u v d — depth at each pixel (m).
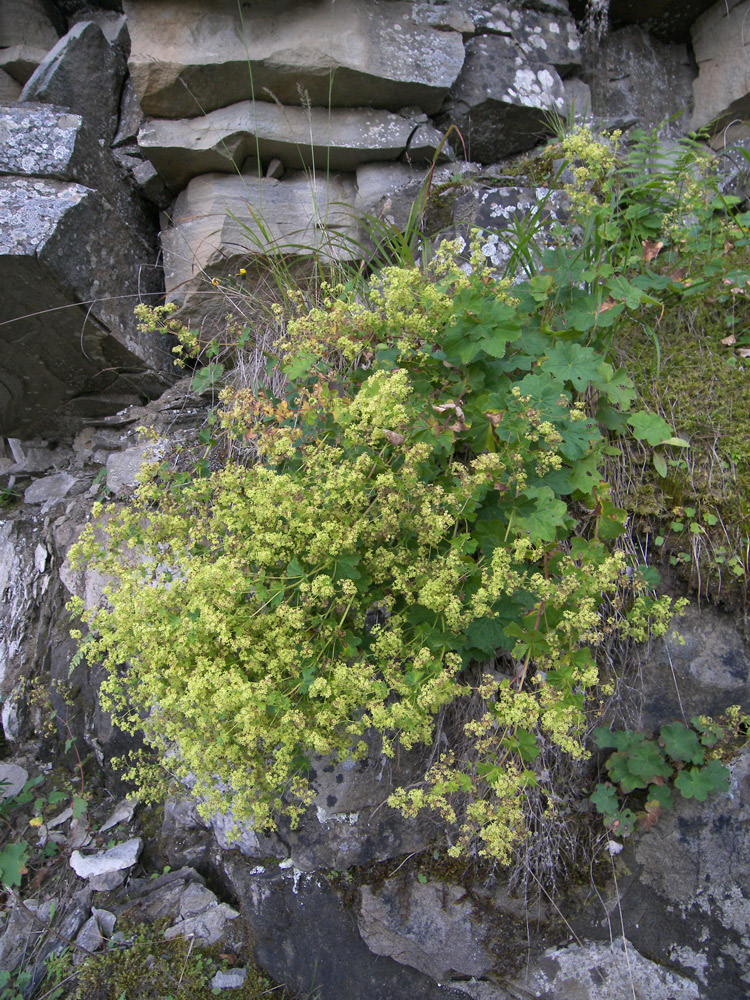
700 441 2.36
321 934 2.45
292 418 2.25
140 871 2.74
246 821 2.46
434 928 2.32
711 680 2.28
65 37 3.09
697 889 2.22
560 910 2.27
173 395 3.32
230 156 3.06
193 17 2.92
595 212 2.38
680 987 2.19
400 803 1.80
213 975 2.46
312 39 2.92
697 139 3.52
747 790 2.21
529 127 3.28
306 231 3.17
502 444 2.09
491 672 2.32
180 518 2.09
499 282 2.19
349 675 1.72
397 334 2.17
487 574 1.87
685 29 3.57
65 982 2.43
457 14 3.17
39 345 3.06
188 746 1.82
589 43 3.49
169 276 3.19
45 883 2.68
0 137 2.82
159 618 1.79
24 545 3.29
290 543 1.83
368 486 1.93
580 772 2.33
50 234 2.74
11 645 3.13
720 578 2.24
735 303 2.60
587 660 1.81
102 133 3.18
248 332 2.80
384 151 3.16
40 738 3.05
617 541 2.28
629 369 2.47
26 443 3.62
